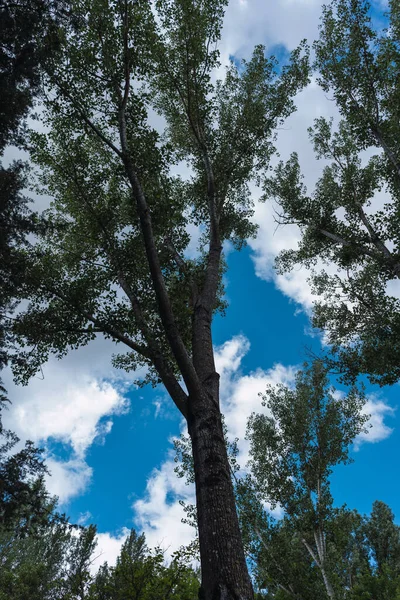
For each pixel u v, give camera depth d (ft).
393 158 48.06
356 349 50.11
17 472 25.80
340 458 65.31
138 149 32.81
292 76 46.60
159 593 39.50
